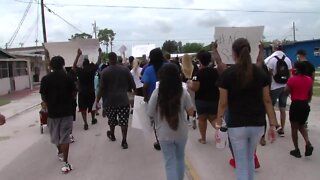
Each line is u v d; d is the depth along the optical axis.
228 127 2.56
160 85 2.69
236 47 2.49
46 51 6.15
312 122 5.75
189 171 3.55
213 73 4.36
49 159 4.26
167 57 6.09
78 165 3.96
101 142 4.96
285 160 3.83
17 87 16.56
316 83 13.06
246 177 2.50
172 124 2.67
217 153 4.17
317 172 3.45
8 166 4.04
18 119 7.54
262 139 4.39
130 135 5.33
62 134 3.71
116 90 4.53
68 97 3.69
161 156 4.17
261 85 2.49
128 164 3.93
